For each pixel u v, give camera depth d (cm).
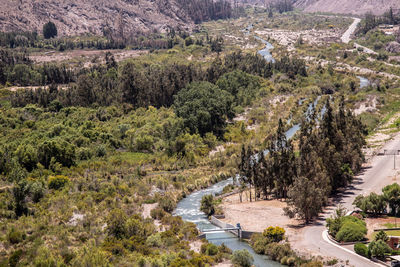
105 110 15275
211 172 10375
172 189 9138
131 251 5719
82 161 10819
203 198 7831
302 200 6631
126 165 10562
